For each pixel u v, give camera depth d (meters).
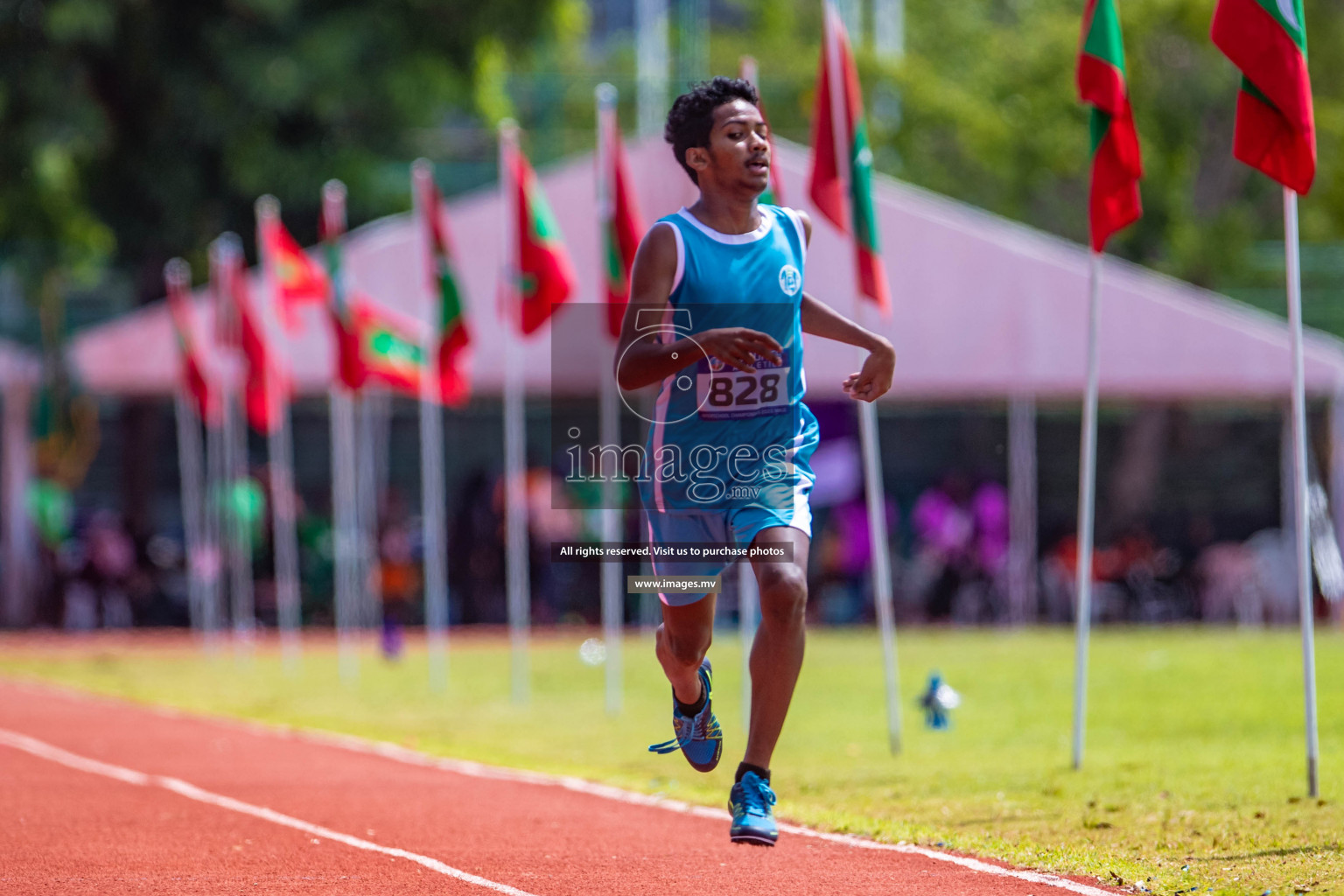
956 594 80.38
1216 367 76.75
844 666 58.25
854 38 123.00
